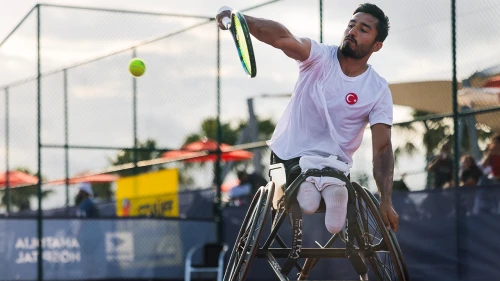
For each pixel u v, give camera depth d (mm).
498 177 11445
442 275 11484
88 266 14242
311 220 12727
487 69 11461
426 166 12266
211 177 15266
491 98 11461
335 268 12570
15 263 14188
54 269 14023
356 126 6027
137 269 14539
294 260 5887
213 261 14031
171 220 14789
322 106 5895
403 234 11945
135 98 16172
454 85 11711
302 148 5961
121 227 14516
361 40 5867
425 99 12156
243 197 15156
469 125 11836
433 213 11617
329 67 5941
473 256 11133
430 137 12305
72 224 14195
